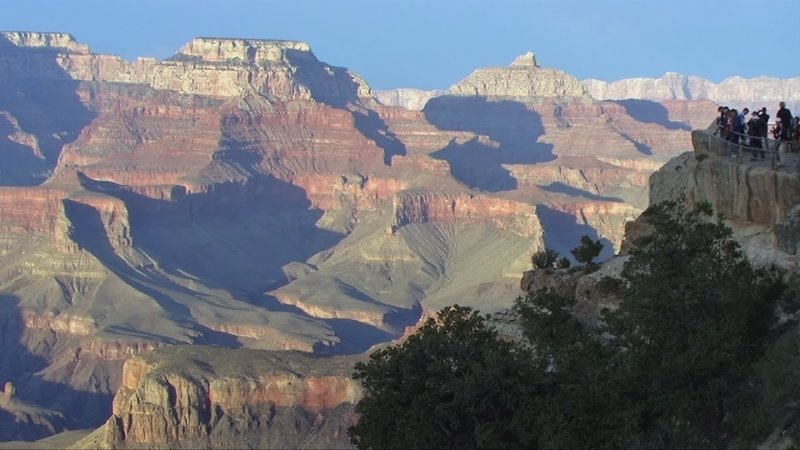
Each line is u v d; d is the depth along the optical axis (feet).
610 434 211.82
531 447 220.64
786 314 232.12
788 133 274.36
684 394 218.38
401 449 226.79
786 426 207.31
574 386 218.59
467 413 226.79
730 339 222.07
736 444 212.64
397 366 237.45
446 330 244.01
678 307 230.89
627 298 241.76
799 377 207.31
